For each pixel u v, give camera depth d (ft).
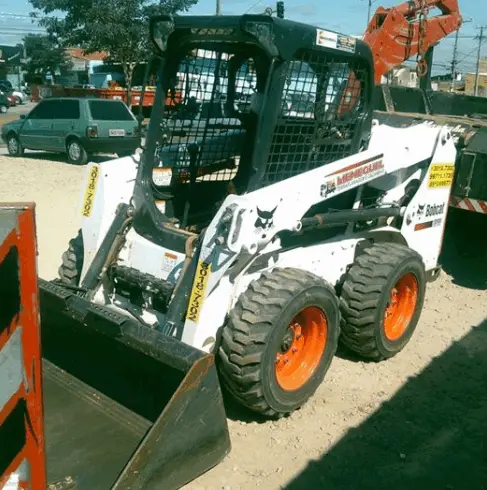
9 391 7.69
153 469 10.21
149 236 14.17
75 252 15.80
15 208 7.11
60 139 47.42
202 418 10.80
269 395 12.62
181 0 73.92
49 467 10.69
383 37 26.61
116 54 75.36
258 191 12.66
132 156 15.62
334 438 13.08
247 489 11.37
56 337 13.70
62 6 74.79
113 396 12.60
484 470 12.29
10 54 186.70
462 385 15.51
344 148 15.35
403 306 16.69
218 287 12.41
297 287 12.69
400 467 12.27
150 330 11.37
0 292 7.40
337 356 16.75
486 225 23.65
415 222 17.92
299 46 13.07
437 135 17.93
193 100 14.73
